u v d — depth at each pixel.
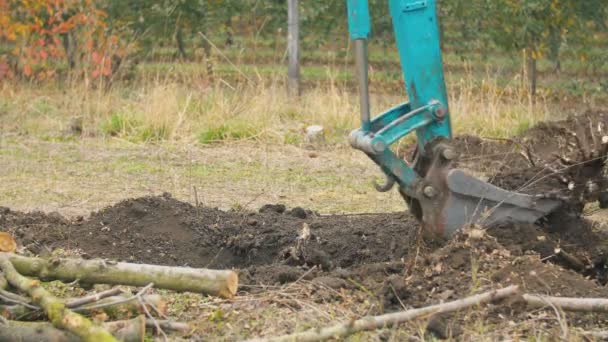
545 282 6.80
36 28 18.31
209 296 6.91
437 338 6.21
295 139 14.30
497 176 8.07
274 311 6.64
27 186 11.48
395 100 18.36
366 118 7.53
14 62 18.80
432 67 7.49
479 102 15.77
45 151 13.64
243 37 25.09
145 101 15.90
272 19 20.44
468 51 19.03
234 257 8.46
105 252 8.25
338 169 12.66
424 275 7.04
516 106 15.48
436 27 7.51
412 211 7.78
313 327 6.33
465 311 6.39
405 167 7.49
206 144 14.17
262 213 9.14
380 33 19.98
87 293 7.01
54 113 16.42
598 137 8.04
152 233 8.54
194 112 15.40
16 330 5.85
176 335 6.28
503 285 6.79
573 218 7.82
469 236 7.19
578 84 18.80
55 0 18.27
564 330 6.05
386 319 6.13
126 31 19.94
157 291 7.00
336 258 8.23
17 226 8.65
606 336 6.18
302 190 11.47
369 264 7.66
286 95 16.84
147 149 13.84
